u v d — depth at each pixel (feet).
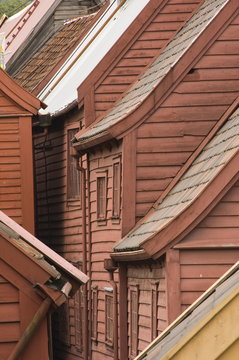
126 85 208.13
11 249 107.34
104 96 208.03
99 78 207.82
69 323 233.35
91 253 211.82
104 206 201.05
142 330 169.68
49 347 112.57
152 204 179.73
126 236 179.01
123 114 186.70
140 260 164.66
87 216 215.51
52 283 109.29
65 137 236.22
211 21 178.50
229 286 71.00
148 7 207.41
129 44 208.23
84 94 207.62
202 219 150.00
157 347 74.69
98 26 257.75
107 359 197.98
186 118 179.93
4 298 107.45
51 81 262.47
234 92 179.73
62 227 240.73
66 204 237.25
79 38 264.52
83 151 209.67
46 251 116.88
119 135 180.65
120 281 180.45
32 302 107.45
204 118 179.73
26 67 298.97
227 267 150.10
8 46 319.27
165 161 180.45
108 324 197.57
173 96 180.45
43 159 254.68
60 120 239.30
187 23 205.67
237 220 149.79
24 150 221.87
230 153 153.17
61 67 262.47
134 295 175.22
